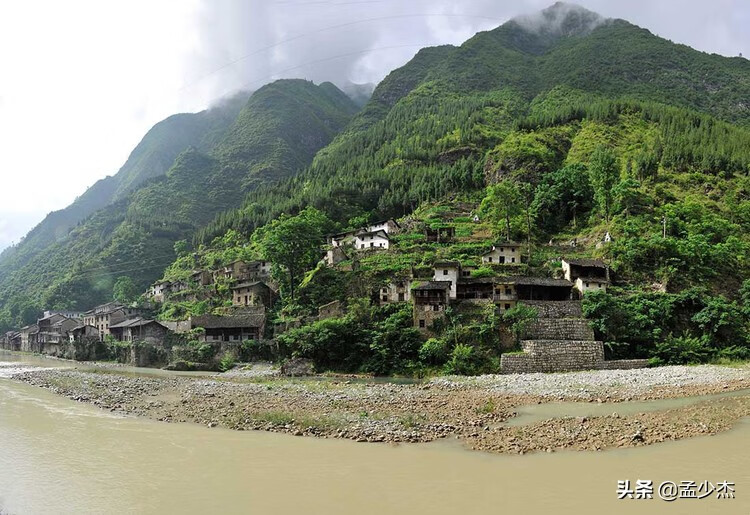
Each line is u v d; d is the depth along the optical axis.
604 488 24.33
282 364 77.88
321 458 30.61
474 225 127.81
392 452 31.52
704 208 112.62
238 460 30.78
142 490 26.25
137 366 99.62
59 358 128.00
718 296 82.69
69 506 24.44
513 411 43.16
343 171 198.38
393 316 79.12
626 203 111.31
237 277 135.38
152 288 159.88
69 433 38.94
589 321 74.12
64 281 195.38
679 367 68.00
